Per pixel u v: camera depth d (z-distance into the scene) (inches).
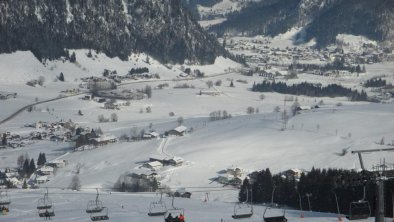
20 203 5890.8
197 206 5477.4
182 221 4163.4
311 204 6323.8
